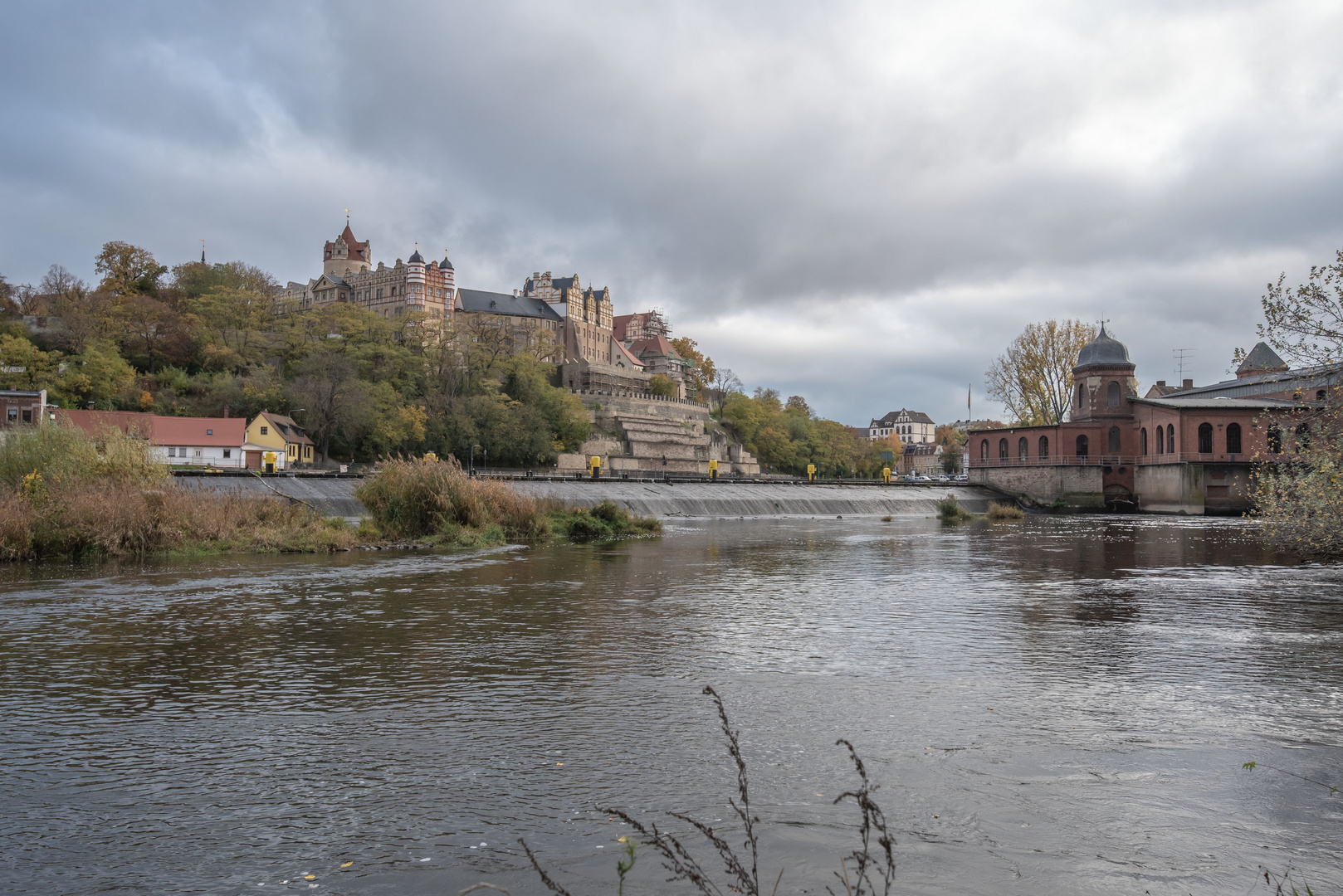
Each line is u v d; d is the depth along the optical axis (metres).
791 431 198.12
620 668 15.09
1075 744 10.81
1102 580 28.44
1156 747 10.70
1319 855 7.62
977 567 33.03
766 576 29.48
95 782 9.52
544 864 7.42
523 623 19.59
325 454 111.25
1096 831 8.13
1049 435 104.44
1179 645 17.25
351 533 40.16
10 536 31.33
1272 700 12.95
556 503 51.03
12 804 8.90
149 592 23.97
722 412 192.25
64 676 14.41
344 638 17.72
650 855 7.59
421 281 171.62
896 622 19.91
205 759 10.28
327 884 7.11
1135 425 101.25
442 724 11.69
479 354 139.62
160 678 14.31
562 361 185.88
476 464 123.38
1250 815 8.55
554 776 9.69
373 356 132.25
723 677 14.45
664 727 11.58
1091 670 14.92
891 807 8.71
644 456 155.38
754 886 6.11
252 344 129.88
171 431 95.00
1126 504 100.81
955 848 7.73
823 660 15.72
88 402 104.69
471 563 32.19
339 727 11.58
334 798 9.02
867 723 11.76
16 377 102.12
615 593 24.61
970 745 10.77
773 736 11.16
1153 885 7.02
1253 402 90.69
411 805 8.83
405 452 116.69
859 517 81.38
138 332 122.31
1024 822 8.34
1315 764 10.05
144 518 33.56
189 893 6.96
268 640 17.48
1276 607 22.25
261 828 8.26
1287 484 28.23
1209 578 28.80
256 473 62.50
